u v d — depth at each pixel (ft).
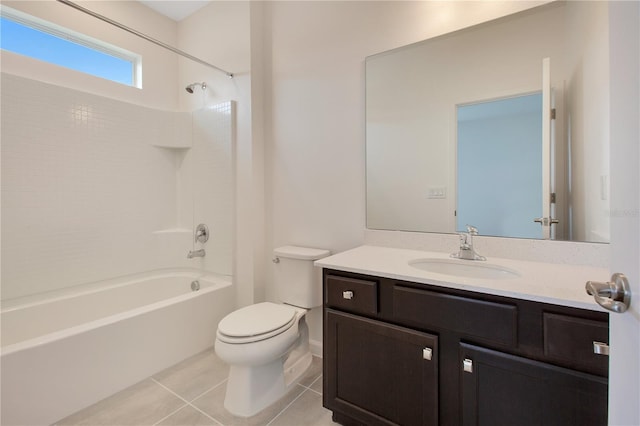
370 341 4.18
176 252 8.89
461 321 3.47
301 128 6.95
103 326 5.36
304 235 6.98
